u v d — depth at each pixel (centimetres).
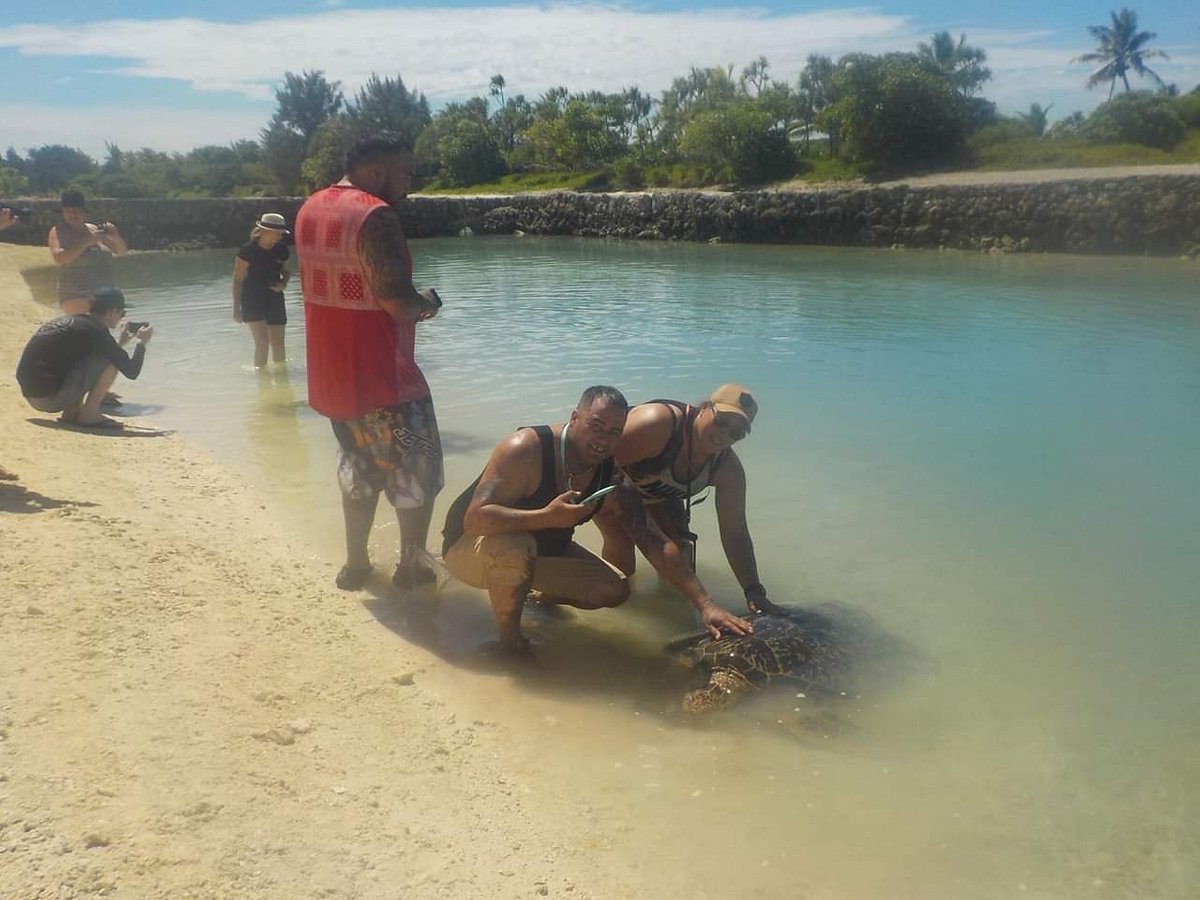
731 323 1366
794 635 418
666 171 4178
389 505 635
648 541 453
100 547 480
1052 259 2391
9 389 873
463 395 919
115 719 314
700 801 331
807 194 3039
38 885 229
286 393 961
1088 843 308
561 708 396
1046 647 438
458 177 5375
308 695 369
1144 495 641
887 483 668
